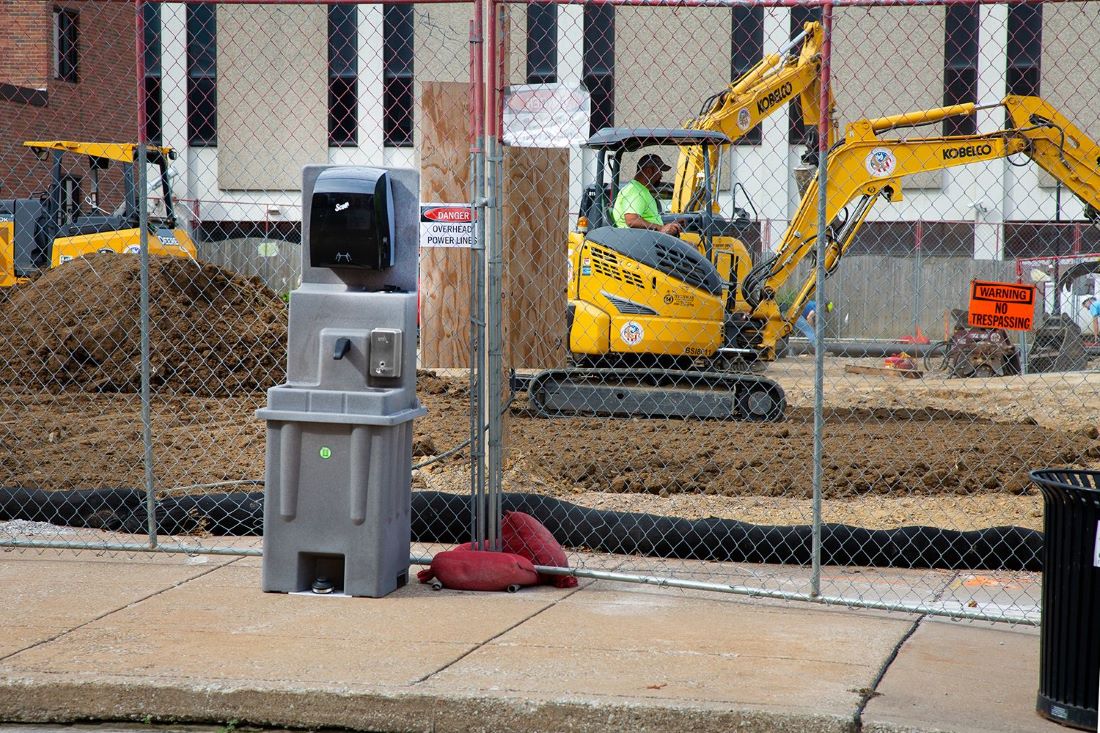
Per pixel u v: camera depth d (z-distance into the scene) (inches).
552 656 509.4
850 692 465.7
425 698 458.9
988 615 576.1
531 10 2657.5
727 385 1266.0
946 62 2554.1
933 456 1018.7
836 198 1443.2
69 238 1818.4
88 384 1396.4
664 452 1031.0
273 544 613.9
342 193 603.5
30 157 2465.6
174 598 603.2
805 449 1055.0
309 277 633.0
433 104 749.3
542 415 1270.9
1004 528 701.3
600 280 1266.0
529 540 652.7
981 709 454.0
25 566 669.3
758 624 567.2
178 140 2869.1
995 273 2089.1
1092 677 431.8
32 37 2534.5
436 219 665.0
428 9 2787.9
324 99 2847.0
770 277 1473.9
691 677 481.7
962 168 2593.5
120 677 478.0
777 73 1547.7
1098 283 1855.3
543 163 761.0
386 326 613.9
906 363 1947.6
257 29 2847.0
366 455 604.7
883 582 659.4
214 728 467.8
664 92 2632.9
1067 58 2509.8
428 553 709.9
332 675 481.1
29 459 956.0
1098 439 1149.1
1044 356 1861.5
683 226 1459.2
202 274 1526.8
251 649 517.0
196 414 1230.3
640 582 637.9
